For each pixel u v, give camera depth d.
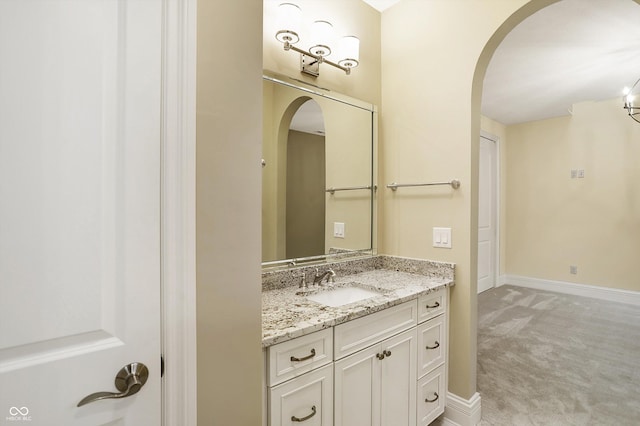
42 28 0.64
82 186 0.69
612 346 2.80
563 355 2.64
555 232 4.53
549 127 4.56
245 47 0.92
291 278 1.73
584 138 4.27
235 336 0.91
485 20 1.77
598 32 2.38
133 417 0.75
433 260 2.00
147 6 0.76
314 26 1.75
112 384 0.73
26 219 0.63
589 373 2.36
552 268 4.56
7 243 0.61
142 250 0.76
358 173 2.13
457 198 1.89
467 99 1.84
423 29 2.04
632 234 3.95
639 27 2.30
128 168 0.74
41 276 0.65
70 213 0.68
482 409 1.96
